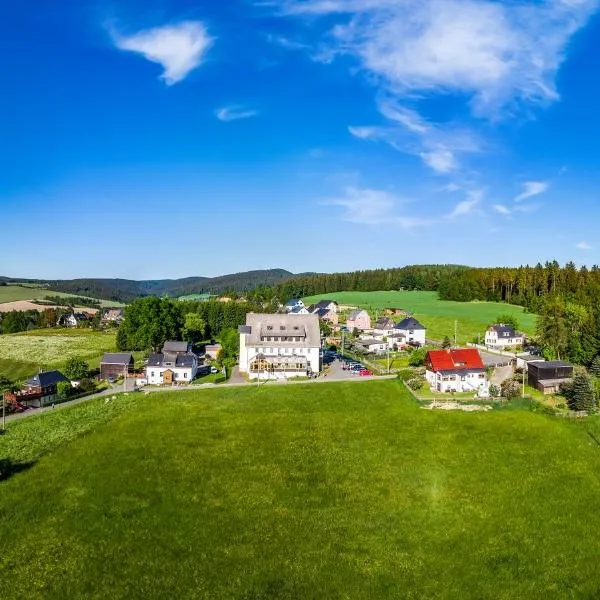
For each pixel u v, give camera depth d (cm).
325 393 9550
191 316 17888
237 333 13850
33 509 5584
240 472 6431
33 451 7156
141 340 15438
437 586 4478
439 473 6475
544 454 6981
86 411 8950
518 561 4825
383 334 17762
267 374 11412
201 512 5534
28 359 15350
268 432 7700
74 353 16125
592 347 11662
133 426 7994
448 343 15488
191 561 4734
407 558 4844
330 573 4603
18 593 4350
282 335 12100
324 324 19462
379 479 6309
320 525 5338
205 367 13188
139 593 4341
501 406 8894
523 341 15625
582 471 6519
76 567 4659
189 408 8831
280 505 5700
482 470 6556
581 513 5603
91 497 5822
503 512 5634
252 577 4531
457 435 7606
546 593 4412
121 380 11744
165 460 6744
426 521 5466
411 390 9706
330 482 6216
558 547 5031
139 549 4903
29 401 9881
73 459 6812
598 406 8925
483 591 4431
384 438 7500
